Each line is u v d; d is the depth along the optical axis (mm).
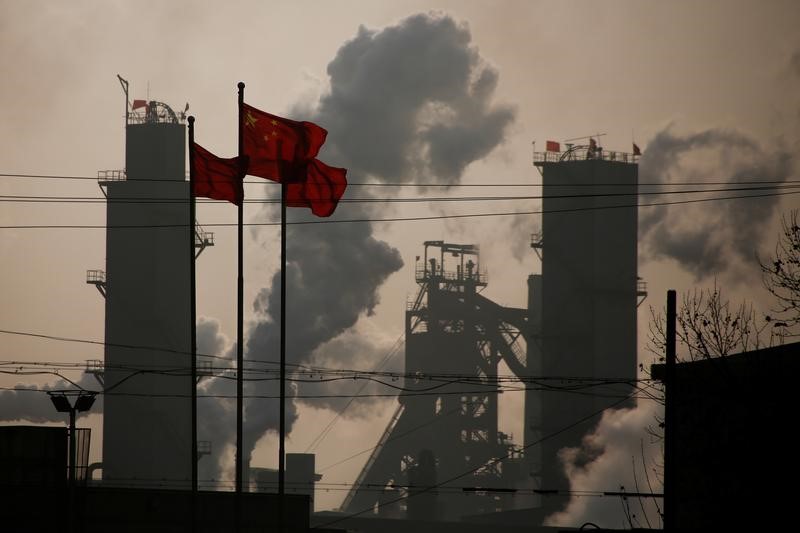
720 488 158250
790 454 149750
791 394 150125
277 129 165375
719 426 159375
